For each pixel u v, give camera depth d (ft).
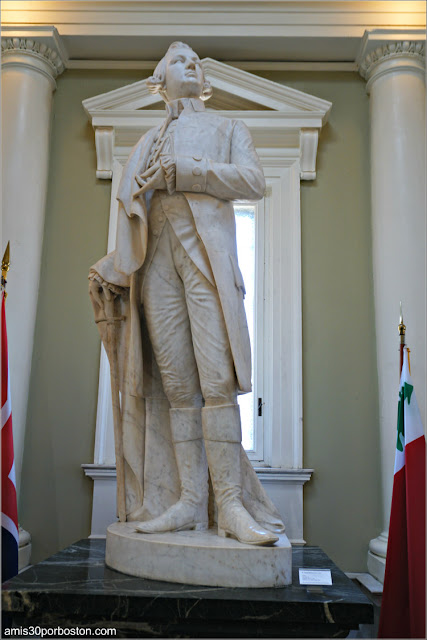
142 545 8.15
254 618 7.14
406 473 9.78
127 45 14.78
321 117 14.12
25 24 14.49
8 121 13.78
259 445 13.44
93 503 12.62
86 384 13.43
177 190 8.80
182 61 9.95
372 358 13.56
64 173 14.53
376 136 14.11
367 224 14.23
